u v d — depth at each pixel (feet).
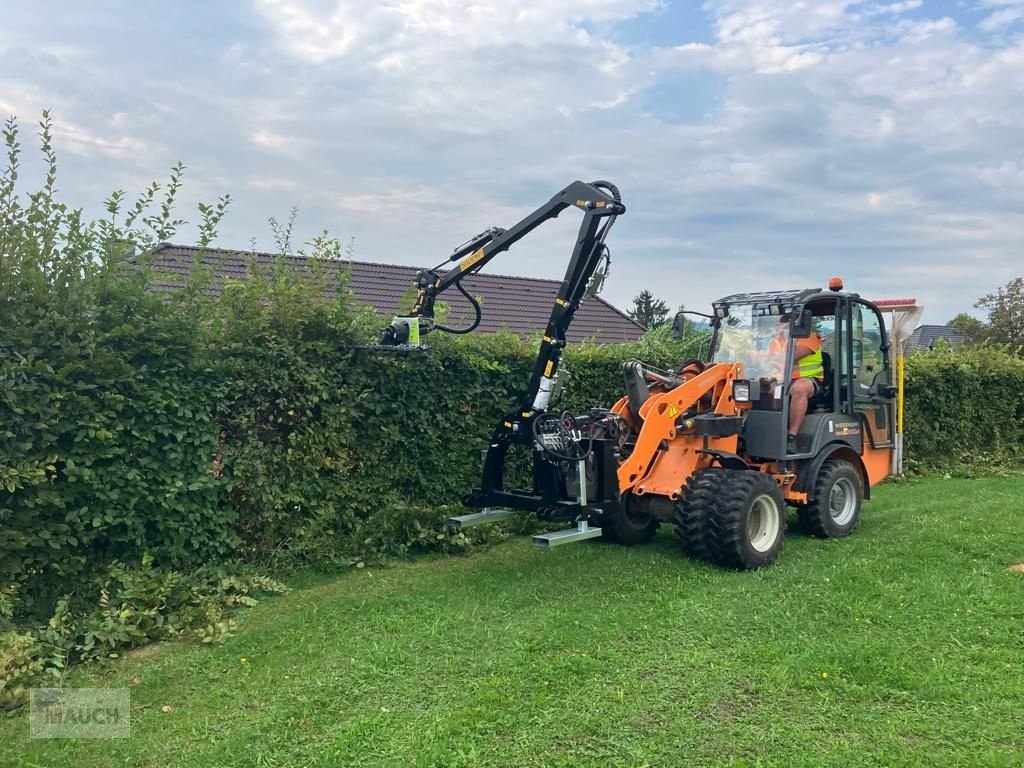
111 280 18.35
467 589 19.90
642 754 11.62
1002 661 14.90
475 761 11.49
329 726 12.70
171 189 19.43
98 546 18.52
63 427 17.39
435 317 25.23
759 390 24.12
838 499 25.63
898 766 11.23
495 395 26.63
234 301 21.18
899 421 32.60
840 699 13.47
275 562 21.34
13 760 11.78
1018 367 46.19
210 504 20.15
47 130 17.92
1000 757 11.34
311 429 22.16
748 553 20.92
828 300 25.81
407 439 24.48
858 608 17.80
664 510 22.59
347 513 23.21
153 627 17.12
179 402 19.36
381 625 17.31
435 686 14.14
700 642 16.03
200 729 12.69
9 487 16.07
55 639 15.75
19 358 16.74
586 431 21.67
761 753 11.66
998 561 21.81
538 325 58.34
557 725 12.53
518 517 26.30
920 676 14.15
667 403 22.34
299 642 16.42
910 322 32.24
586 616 17.57
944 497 32.45
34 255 17.21
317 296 22.59
